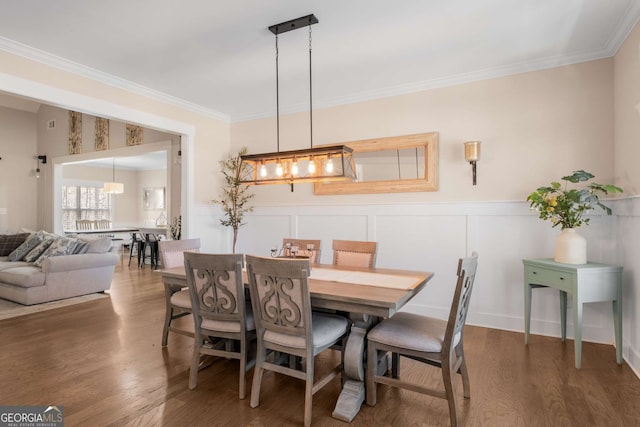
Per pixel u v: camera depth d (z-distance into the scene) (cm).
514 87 347
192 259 233
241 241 511
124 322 376
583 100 321
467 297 216
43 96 318
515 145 347
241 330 228
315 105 451
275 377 259
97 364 274
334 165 265
